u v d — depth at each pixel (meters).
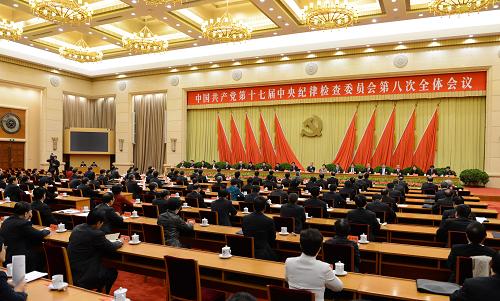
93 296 3.02
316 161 19.25
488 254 3.61
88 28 16.33
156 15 14.60
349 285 3.33
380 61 17.28
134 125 23.55
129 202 7.80
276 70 19.31
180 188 11.66
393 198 8.88
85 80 23.78
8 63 19.66
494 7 13.55
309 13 12.48
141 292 5.14
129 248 4.57
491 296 2.36
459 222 5.22
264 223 4.95
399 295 3.09
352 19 12.69
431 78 16.84
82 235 4.18
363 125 18.42
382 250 4.56
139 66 21.95
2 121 20.28
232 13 16.05
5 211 8.39
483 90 16.03
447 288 3.17
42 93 21.62
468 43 15.84
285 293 2.87
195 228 5.92
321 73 18.34
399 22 16.53
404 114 17.69
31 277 3.41
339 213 7.54
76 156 22.92
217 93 21.16
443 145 17.03
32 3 11.52
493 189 14.77
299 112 19.67
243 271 3.68
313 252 3.09
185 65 20.88
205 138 21.81
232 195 10.21
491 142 15.66
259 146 20.48
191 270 3.56
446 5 11.42
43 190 6.71
